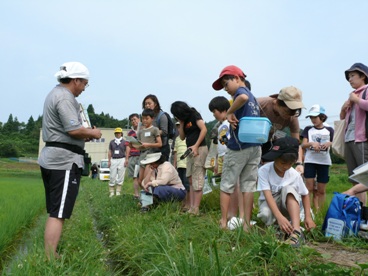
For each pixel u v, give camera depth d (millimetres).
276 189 4477
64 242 4641
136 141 7074
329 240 4199
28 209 6984
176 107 6113
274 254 3375
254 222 4848
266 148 5250
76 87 4176
